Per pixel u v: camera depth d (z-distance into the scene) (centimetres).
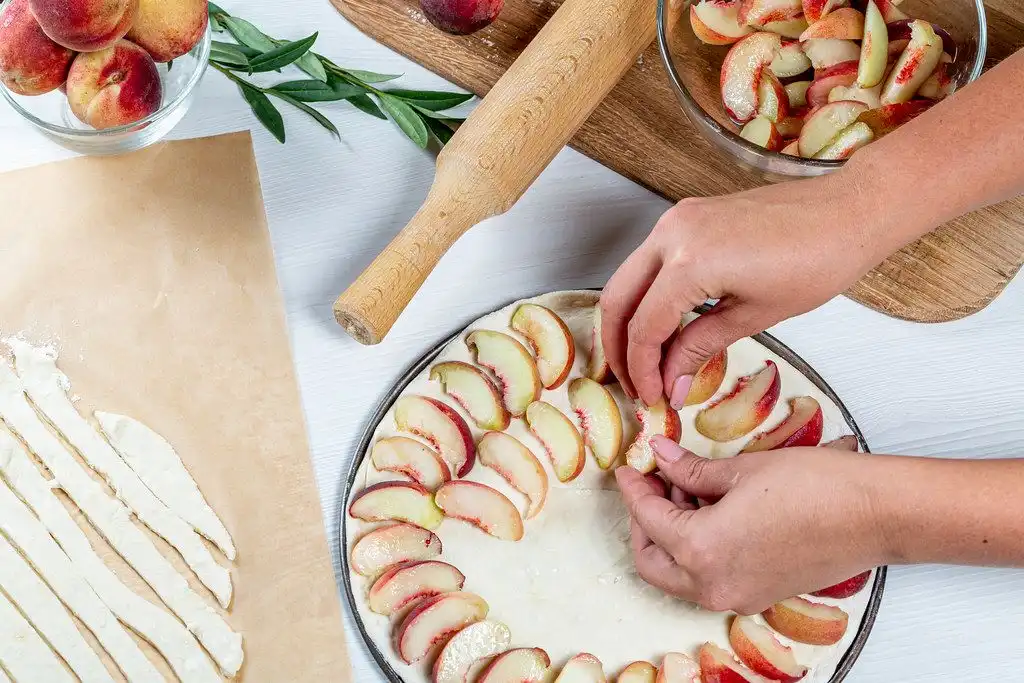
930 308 94
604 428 88
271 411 88
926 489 72
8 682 80
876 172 77
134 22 86
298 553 84
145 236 94
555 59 88
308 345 92
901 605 85
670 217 77
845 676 83
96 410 88
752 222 76
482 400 88
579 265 96
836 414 88
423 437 87
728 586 77
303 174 98
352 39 102
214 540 84
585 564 84
